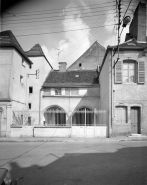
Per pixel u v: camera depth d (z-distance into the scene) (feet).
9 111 47.67
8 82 49.34
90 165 20.75
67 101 70.95
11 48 50.88
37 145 35.45
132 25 61.72
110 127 46.19
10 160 23.48
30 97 72.43
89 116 72.43
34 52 77.56
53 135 46.16
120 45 48.98
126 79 49.32
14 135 46.57
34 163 21.89
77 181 15.90
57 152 28.17
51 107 72.02
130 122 47.32
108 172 18.20
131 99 47.93
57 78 78.48
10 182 11.00
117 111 47.83
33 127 46.65
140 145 34.63
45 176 17.28
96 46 103.55
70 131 46.16
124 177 16.70
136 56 49.14
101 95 65.92
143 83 48.60
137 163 21.39
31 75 74.13
